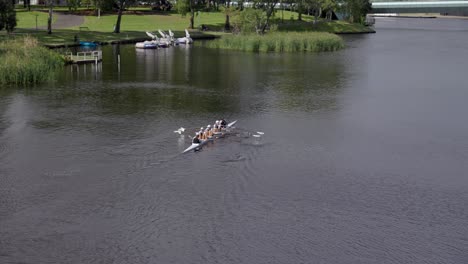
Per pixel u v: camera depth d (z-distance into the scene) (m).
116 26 134.62
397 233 33.75
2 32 113.56
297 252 31.64
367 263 30.69
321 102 66.31
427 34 181.75
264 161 44.72
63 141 48.91
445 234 33.72
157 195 38.25
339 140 50.66
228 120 56.88
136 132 51.78
